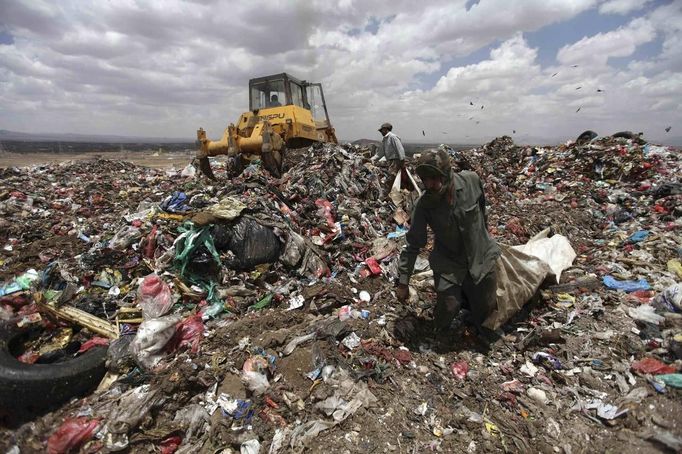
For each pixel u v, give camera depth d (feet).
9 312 12.63
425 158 9.68
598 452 8.02
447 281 11.00
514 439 8.37
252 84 33.17
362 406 9.19
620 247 18.92
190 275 14.52
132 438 8.52
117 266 15.29
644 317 11.99
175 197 18.86
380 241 18.28
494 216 24.11
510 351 11.30
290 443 8.33
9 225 22.21
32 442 8.43
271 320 12.53
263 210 17.17
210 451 8.34
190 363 10.22
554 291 13.99
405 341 11.76
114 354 10.52
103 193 31.63
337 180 23.73
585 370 10.26
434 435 8.55
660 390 9.08
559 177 31.55
